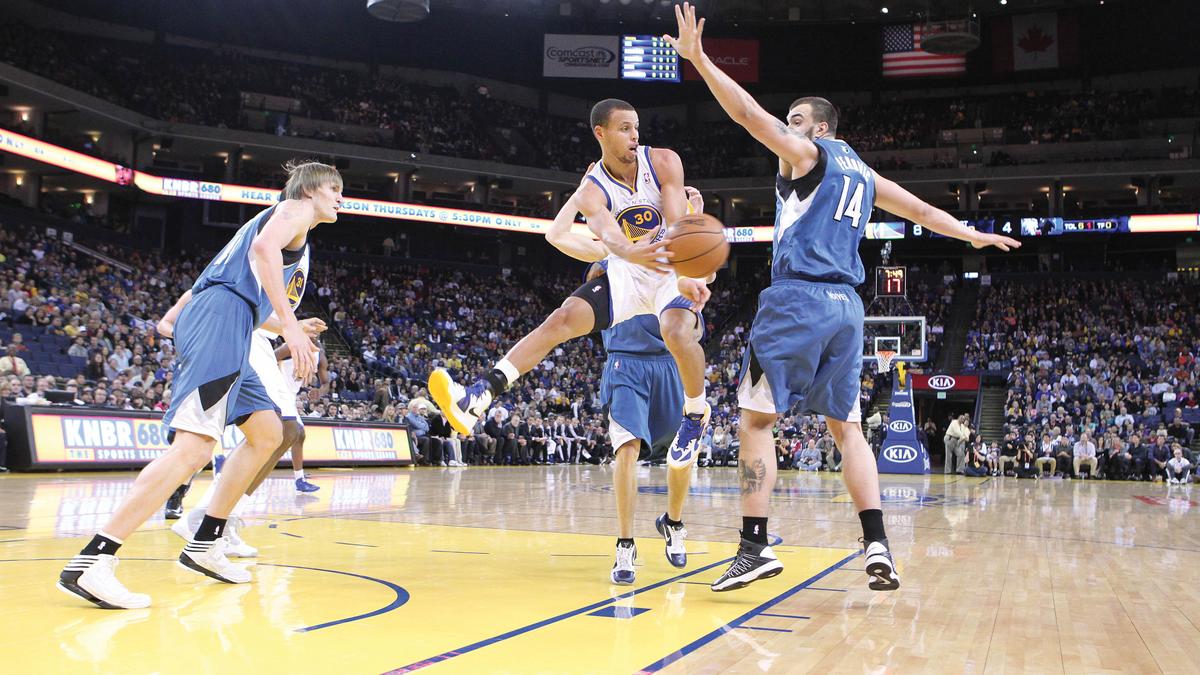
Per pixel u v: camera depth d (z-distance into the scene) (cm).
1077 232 3120
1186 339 2847
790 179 402
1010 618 358
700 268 364
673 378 464
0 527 620
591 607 364
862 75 3609
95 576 334
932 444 3167
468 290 3409
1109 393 2527
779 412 391
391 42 3544
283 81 3306
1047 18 3341
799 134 421
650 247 363
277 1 3241
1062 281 3362
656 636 312
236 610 339
